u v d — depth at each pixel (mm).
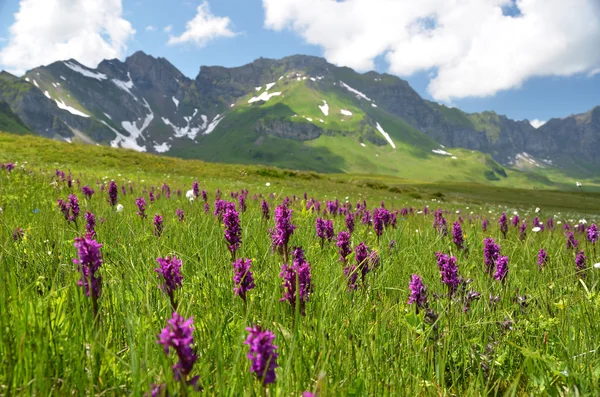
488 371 2961
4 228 5047
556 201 71062
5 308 2631
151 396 1944
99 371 2389
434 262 5250
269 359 1955
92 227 5059
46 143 46688
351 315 3426
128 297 3287
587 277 4727
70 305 2971
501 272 4098
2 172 14359
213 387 2418
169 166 46156
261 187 28266
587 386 2557
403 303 3930
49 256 4102
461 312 3555
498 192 88062
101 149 48719
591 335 3254
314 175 64375
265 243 5625
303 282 3029
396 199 38156
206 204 8969
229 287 3852
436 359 2863
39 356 2246
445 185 106125
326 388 2266
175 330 1937
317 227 5645
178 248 4906
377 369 2697
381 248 5414
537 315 3654
